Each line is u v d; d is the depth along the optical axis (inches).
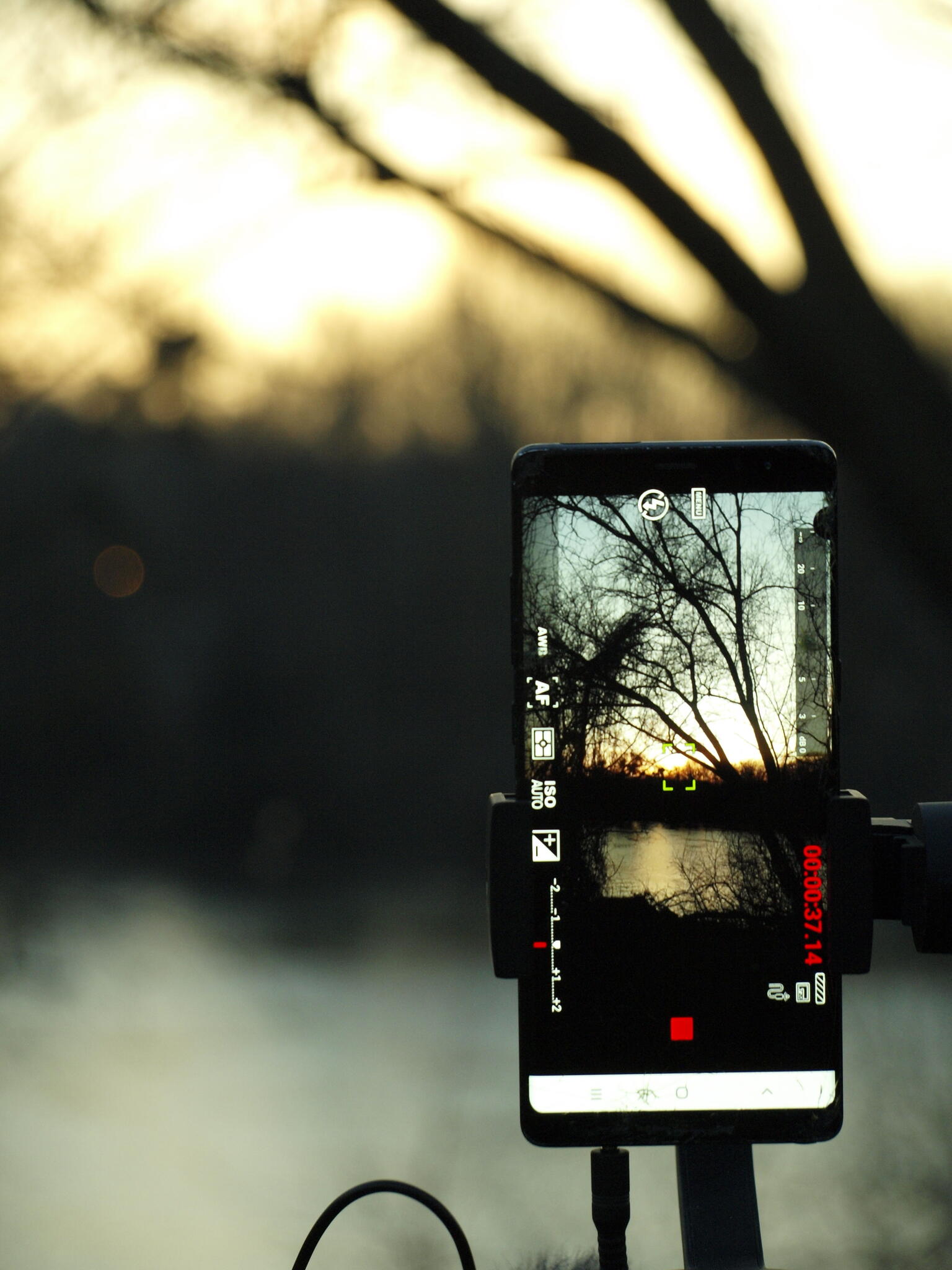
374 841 1211.2
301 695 1358.3
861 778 743.7
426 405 884.6
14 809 1255.5
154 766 1312.7
